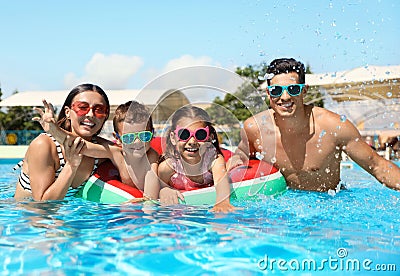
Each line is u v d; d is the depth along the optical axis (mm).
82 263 1864
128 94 15047
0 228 2480
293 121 3709
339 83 10531
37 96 16703
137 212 2996
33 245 2125
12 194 4047
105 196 3430
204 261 1904
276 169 3943
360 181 5262
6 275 1724
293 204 3334
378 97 11969
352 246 2146
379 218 2822
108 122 12758
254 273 1774
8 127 23469
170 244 2152
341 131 3713
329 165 3859
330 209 3133
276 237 2299
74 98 3428
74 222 2652
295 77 3543
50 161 3422
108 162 3799
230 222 2674
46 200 3369
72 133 3488
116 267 1817
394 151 9617
